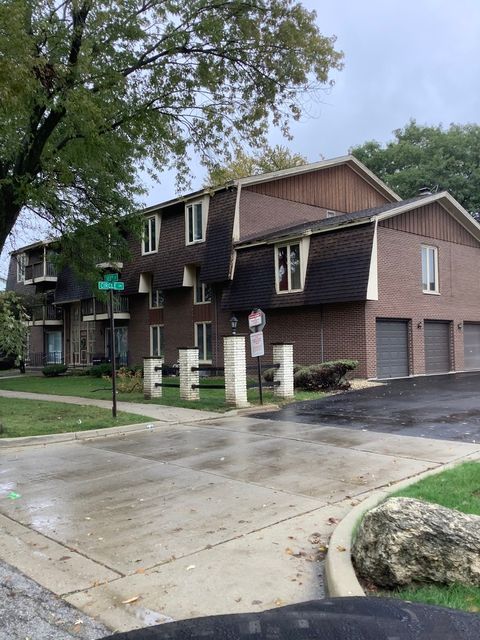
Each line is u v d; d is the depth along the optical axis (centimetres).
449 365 2297
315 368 1645
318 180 2575
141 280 2753
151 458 837
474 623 210
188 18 1380
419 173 3991
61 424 1142
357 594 353
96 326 3291
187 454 855
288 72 1466
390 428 1016
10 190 1379
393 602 237
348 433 982
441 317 2234
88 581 414
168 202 2509
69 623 353
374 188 2875
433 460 749
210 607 367
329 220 2145
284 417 1209
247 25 1386
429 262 2209
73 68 1220
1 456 885
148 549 471
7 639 335
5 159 1403
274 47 1440
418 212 2144
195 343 2536
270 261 2130
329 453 822
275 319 2167
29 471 774
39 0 1177
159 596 385
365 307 1878
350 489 627
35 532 525
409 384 1759
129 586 402
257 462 781
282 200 2420
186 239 2453
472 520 379
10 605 380
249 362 2248
